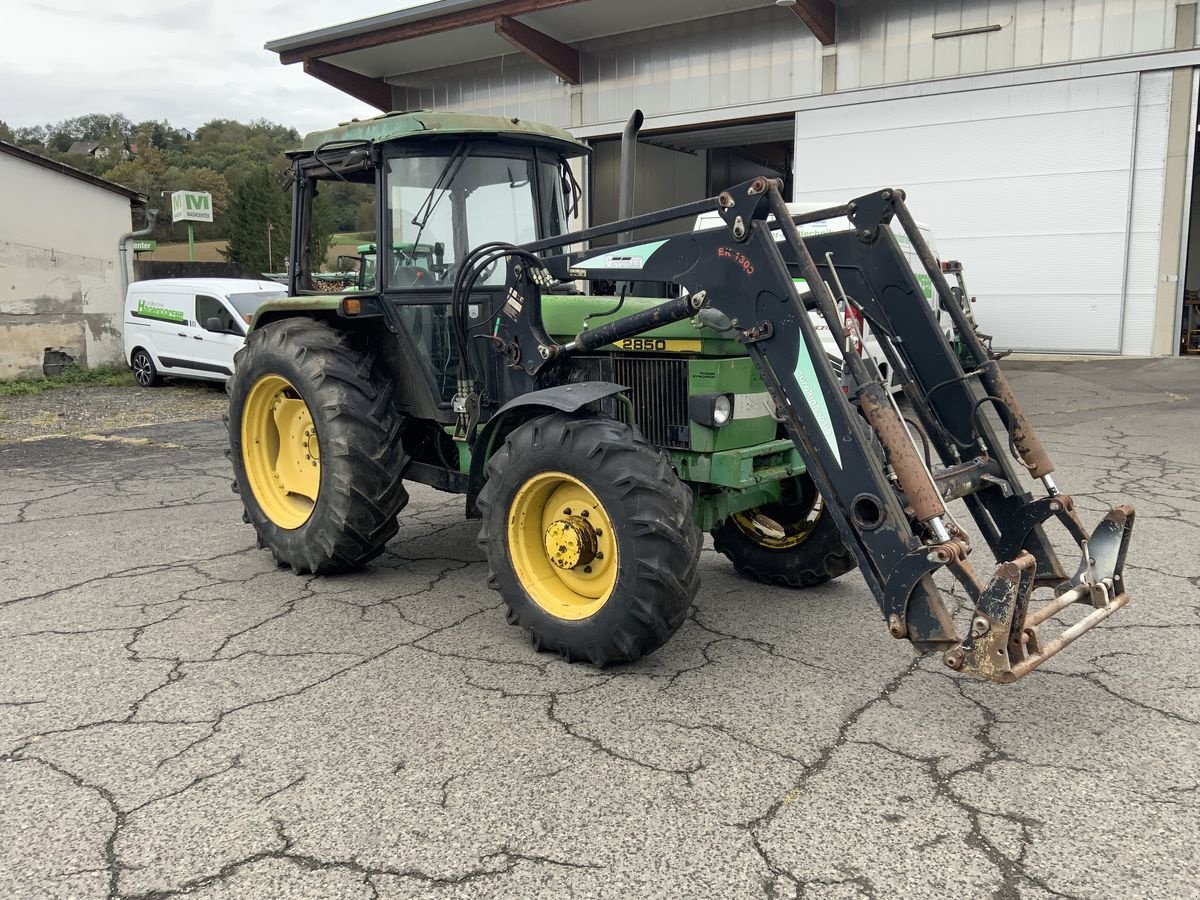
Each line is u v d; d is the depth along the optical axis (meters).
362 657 3.78
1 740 3.10
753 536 4.74
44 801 2.73
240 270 26.81
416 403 4.74
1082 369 12.48
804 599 4.51
